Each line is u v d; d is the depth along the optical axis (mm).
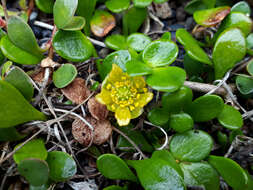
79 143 67
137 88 62
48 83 68
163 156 60
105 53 82
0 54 66
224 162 60
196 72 74
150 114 63
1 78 66
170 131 70
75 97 64
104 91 60
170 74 57
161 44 62
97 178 66
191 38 69
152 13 87
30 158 51
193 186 60
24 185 62
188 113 64
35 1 77
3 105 56
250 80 71
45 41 81
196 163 62
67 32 65
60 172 57
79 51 65
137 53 74
